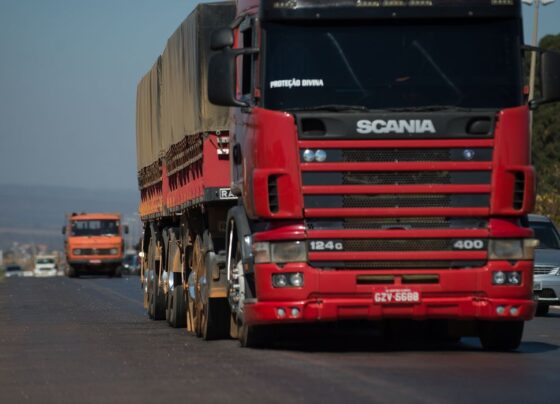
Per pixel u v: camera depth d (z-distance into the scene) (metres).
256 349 28.70
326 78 25.98
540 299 44.94
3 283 101.56
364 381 21.69
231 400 19.62
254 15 27.36
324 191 25.77
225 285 31.33
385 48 26.19
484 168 25.95
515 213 26.12
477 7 26.34
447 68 26.20
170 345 30.59
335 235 25.84
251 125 26.75
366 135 25.75
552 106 113.44
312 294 25.88
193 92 33.47
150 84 46.88
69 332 36.75
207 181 31.45
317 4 26.16
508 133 26.02
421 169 25.83
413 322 31.33
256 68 26.50
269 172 25.89
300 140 25.78
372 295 25.84
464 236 25.98
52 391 21.48
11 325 40.94
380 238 25.92
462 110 25.95
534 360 25.59
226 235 29.91
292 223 26.02
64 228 138.25
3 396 21.00
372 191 25.78
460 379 21.98
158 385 21.81
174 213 39.53
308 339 32.06
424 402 19.08
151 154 46.16
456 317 26.22
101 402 19.88
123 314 48.97
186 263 37.03
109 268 127.00
